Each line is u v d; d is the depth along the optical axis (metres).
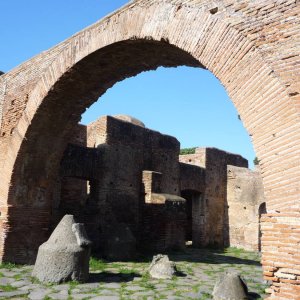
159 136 16.92
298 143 4.67
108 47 8.13
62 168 12.27
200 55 6.13
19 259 10.03
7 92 11.25
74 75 9.23
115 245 11.95
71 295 7.11
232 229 20.08
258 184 19.55
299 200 4.59
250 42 5.45
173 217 14.94
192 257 14.00
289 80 4.93
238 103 5.53
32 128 10.06
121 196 14.31
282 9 5.24
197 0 6.34
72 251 8.24
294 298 4.49
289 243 4.62
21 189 10.40
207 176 19.67
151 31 7.04
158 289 8.03
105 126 14.16
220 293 7.37
